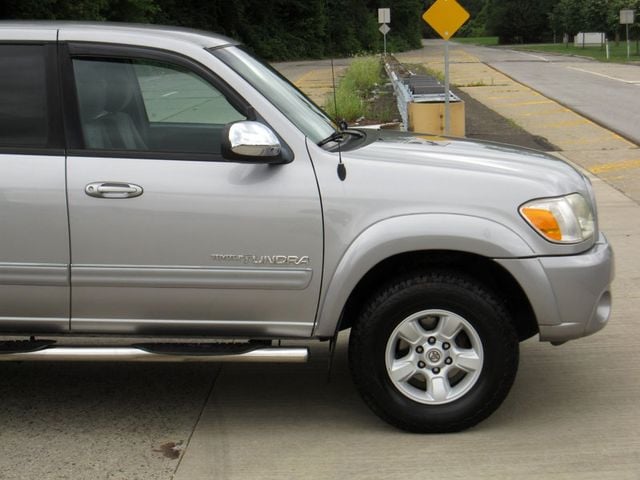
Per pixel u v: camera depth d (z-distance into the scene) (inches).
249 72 167.3
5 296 158.7
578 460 150.9
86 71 159.2
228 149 150.5
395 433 163.3
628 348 209.3
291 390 186.9
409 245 152.6
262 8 2153.1
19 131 158.2
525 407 175.3
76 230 155.3
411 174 155.8
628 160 518.3
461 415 158.7
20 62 159.2
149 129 159.0
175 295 157.5
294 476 146.2
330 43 294.8
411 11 2952.8
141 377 195.9
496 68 1508.4
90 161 156.3
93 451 157.2
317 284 156.3
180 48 159.3
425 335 157.8
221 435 163.9
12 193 155.0
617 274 276.7
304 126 165.6
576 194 161.6
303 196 153.9
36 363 205.9
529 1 3523.6
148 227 154.6
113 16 1524.4
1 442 161.6
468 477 144.8
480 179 155.6
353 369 159.3
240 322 159.5
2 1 1266.0
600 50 2358.5
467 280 156.0
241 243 154.9
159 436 163.8
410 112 601.3
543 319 156.8
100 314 159.9
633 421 167.6
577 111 777.6
